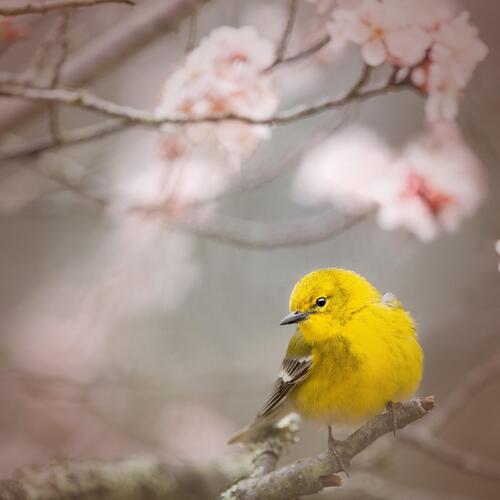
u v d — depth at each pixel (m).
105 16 4.51
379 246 4.68
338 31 4.28
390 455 4.48
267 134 4.32
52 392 4.59
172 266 4.60
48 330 4.64
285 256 4.70
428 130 4.43
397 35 4.28
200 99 4.32
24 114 4.46
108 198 4.48
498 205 4.57
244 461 4.39
